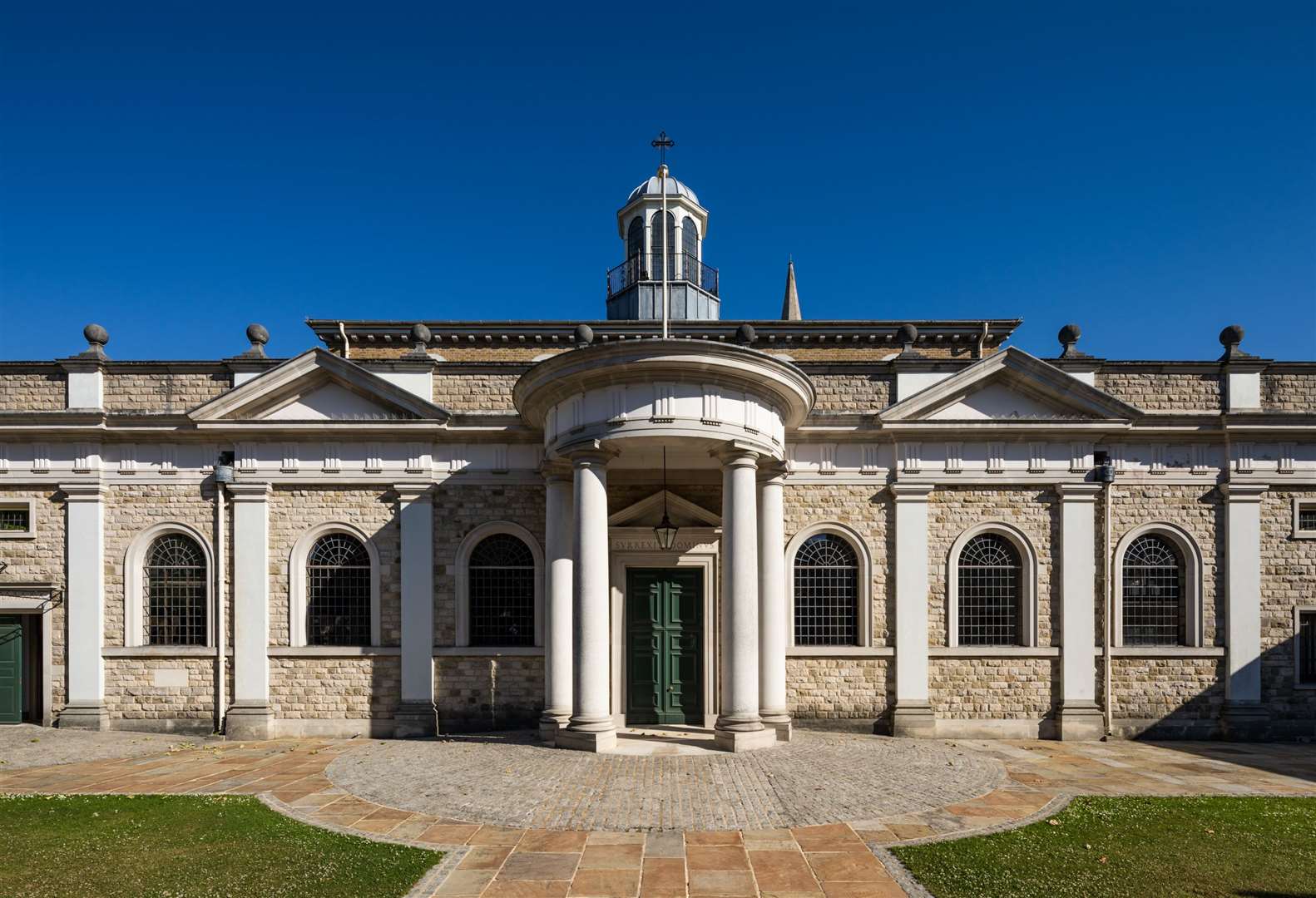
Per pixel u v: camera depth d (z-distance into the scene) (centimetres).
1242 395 1567
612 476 1546
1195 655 1523
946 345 1947
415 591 1505
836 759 1187
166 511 1533
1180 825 895
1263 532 1552
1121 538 1548
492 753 1220
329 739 1449
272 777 1118
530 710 1491
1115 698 1519
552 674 1324
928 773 1127
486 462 1538
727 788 1021
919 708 1489
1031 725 1502
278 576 1517
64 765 1226
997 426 1527
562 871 756
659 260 2231
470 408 1588
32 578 1519
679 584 1527
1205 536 1550
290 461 1531
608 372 1207
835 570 1550
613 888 716
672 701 1501
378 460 1532
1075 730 1482
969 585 1549
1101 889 710
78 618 1505
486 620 1534
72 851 791
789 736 1333
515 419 1524
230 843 814
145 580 1534
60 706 1506
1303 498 1557
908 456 1542
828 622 1545
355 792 1023
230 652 1509
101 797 1001
